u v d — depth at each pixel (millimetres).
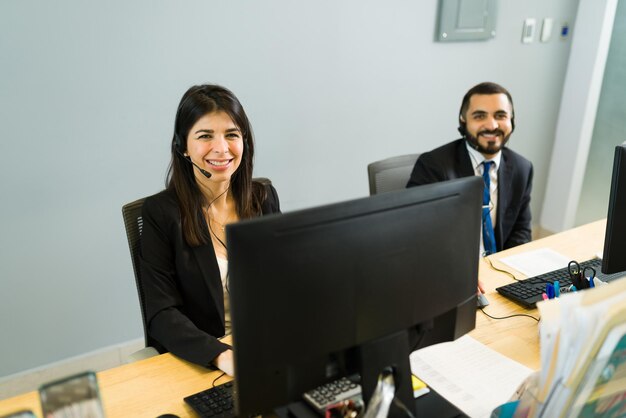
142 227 1493
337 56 2615
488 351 1288
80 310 2338
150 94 2217
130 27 2094
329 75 2629
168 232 1460
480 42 3047
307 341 832
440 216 919
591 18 3264
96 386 821
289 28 2441
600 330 757
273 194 1749
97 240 2285
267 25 2383
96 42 2049
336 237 818
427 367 1220
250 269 772
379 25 2678
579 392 805
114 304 2416
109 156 2209
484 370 1210
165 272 1449
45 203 2129
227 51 2330
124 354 2479
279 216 783
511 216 2104
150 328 1399
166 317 1366
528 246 1959
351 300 847
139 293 1506
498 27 3070
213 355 1219
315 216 803
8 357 2232
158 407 1094
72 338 2357
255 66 2418
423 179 2023
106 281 2363
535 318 1449
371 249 849
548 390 819
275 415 942
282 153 2639
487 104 1922
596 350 769
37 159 2066
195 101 1438
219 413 1050
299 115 2617
